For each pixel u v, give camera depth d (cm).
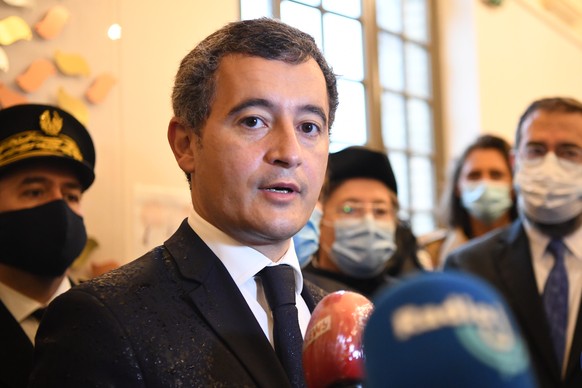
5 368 169
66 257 188
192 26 300
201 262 114
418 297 62
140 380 100
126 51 270
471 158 326
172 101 127
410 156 511
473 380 58
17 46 233
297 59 115
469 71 549
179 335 105
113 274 112
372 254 244
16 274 186
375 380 62
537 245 231
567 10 704
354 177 250
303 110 114
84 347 100
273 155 111
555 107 238
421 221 514
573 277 223
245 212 112
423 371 59
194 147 120
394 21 514
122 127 264
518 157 243
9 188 189
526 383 59
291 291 117
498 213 315
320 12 431
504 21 598
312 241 229
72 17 250
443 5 561
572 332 214
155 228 272
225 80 114
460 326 59
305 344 96
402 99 511
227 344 106
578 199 225
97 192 252
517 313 220
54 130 196
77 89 250
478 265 236
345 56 453
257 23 118
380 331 62
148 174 273
